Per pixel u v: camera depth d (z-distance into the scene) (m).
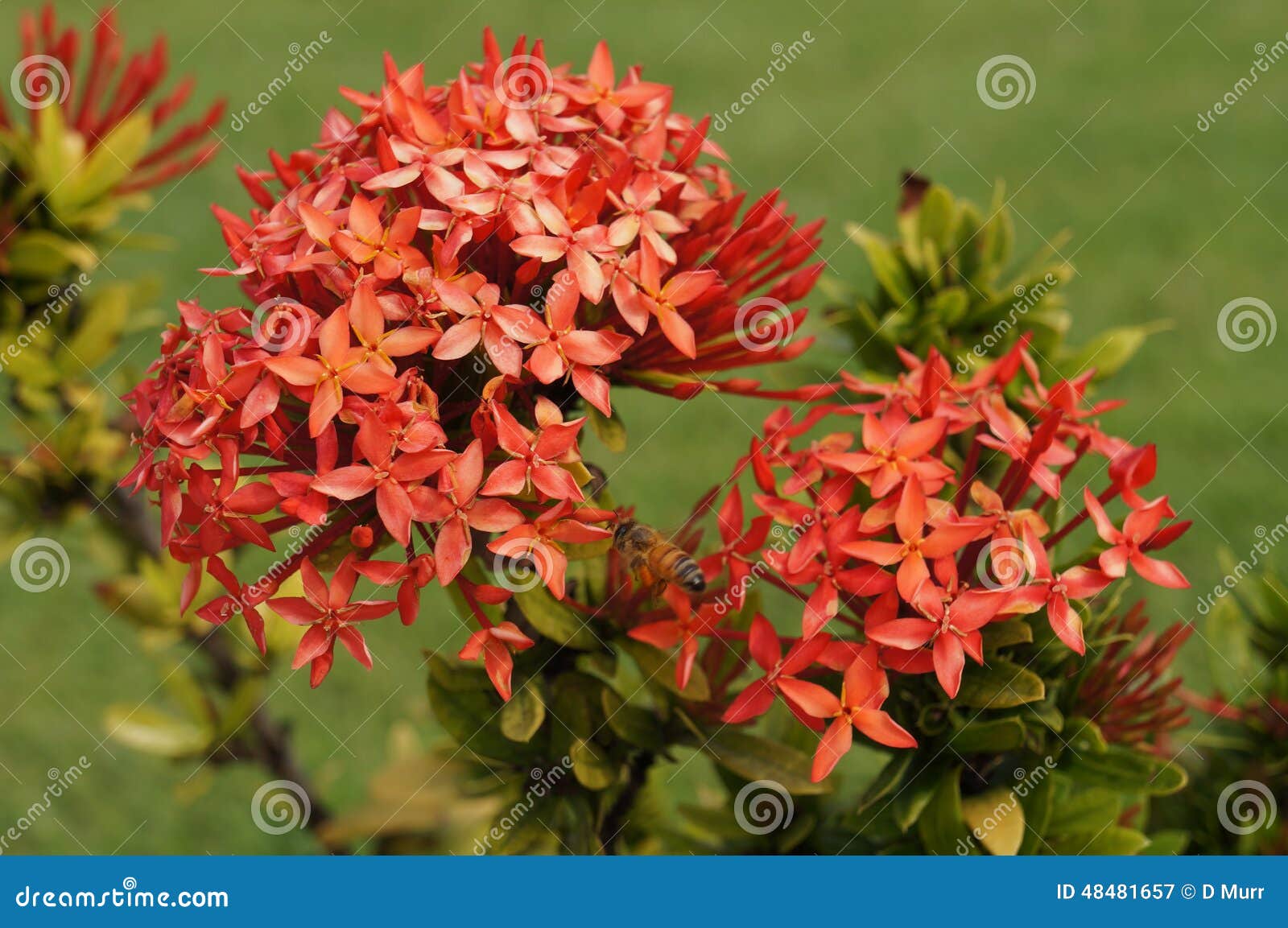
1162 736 0.49
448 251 0.41
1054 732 0.45
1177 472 0.99
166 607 0.54
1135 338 0.51
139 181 0.55
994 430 0.44
